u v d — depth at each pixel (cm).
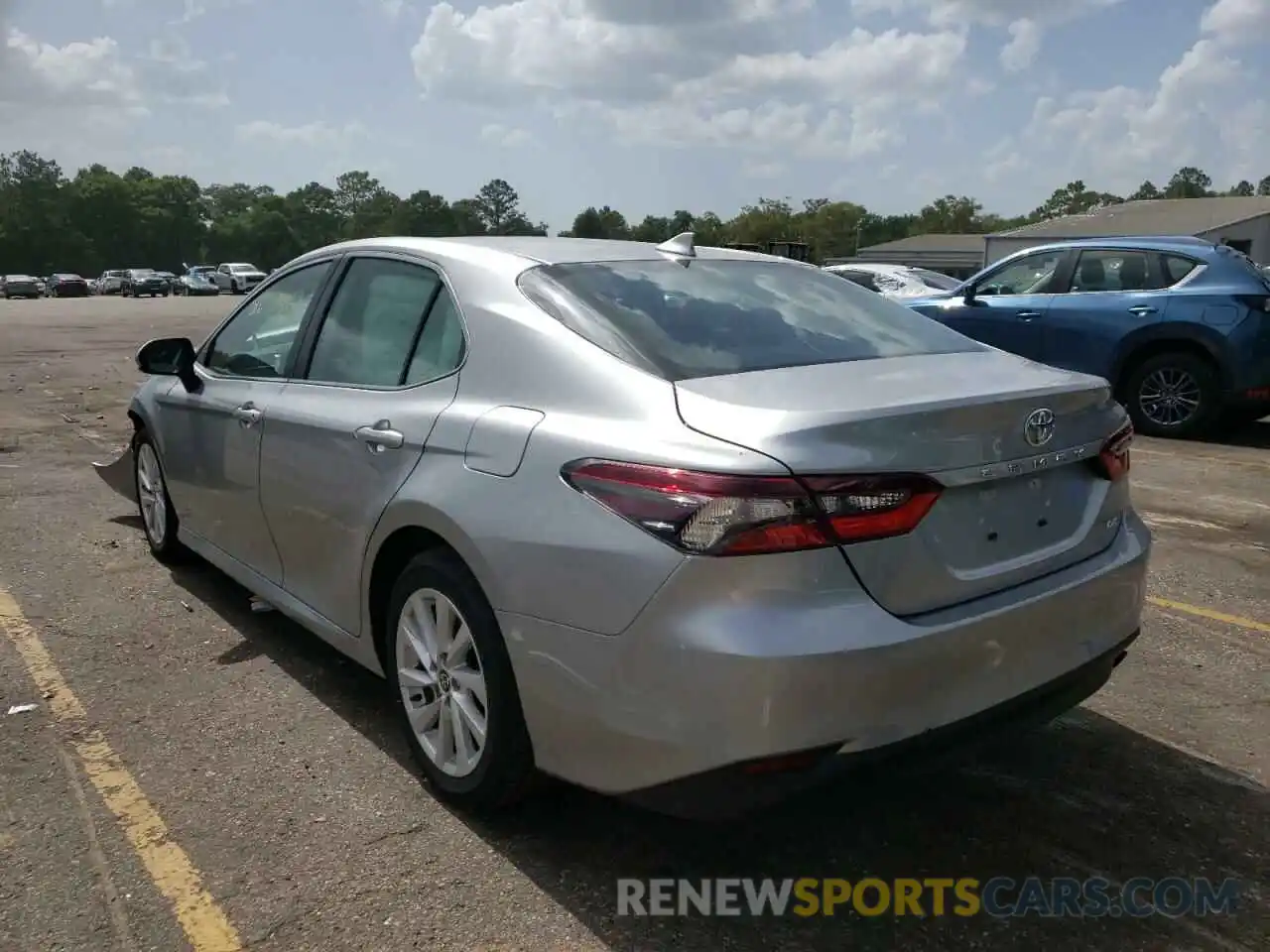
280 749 350
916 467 251
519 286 320
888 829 310
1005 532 275
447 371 322
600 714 255
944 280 1792
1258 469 812
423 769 323
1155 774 343
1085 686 297
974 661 259
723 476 238
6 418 1030
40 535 594
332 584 360
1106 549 306
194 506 472
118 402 1166
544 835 301
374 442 330
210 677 405
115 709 378
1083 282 987
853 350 318
